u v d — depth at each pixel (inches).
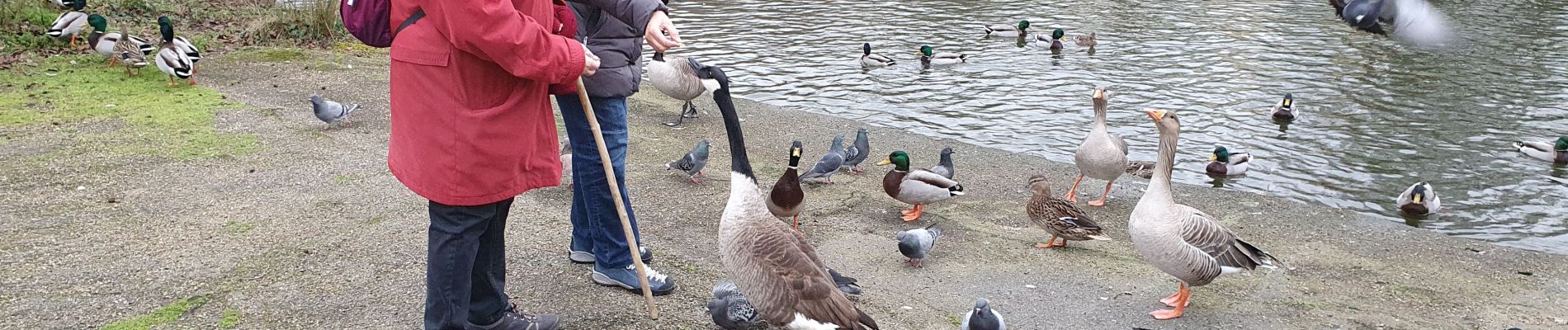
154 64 463.2
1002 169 371.2
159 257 219.9
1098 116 317.7
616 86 188.2
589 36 185.8
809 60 607.2
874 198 317.7
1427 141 438.3
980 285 233.5
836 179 348.8
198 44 511.8
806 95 516.4
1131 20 767.7
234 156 316.2
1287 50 643.5
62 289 200.4
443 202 149.1
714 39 673.0
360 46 546.6
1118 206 326.6
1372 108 496.4
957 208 308.0
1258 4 835.4
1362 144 434.0
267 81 449.1
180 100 396.2
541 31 138.7
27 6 519.8
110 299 195.8
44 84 408.8
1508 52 625.9
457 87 142.0
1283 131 453.4
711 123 424.5
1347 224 306.0
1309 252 273.3
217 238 235.1
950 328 203.6
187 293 200.2
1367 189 369.4
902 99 511.5
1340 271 256.5
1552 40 662.5
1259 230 297.0
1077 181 331.3
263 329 184.5
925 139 418.0
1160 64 605.3
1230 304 225.3
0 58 442.9
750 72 569.6
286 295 200.7
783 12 797.2
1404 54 622.2
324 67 485.7
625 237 203.9
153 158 308.8
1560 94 525.3
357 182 289.6
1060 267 248.5
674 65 401.1
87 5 546.3
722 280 219.0
